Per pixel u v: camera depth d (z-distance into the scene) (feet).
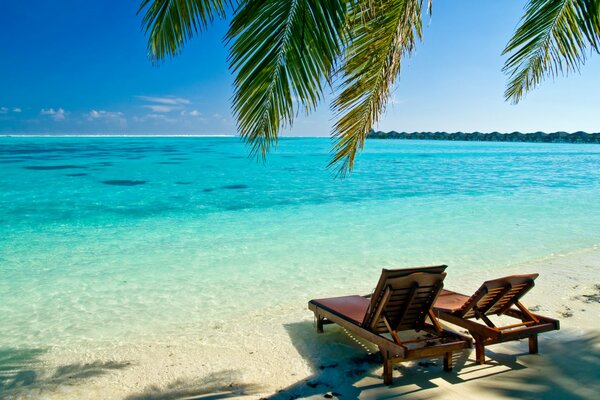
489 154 187.62
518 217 41.78
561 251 29.14
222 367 13.71
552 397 11.05
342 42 9.64
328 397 11.55
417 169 104.47
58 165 109.50
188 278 23.93
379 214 43.45
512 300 13.97
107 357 14.75
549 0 15.90
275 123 10.11
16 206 48.93
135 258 27.84
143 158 143.13
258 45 9.55
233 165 115.55
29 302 20.45
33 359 14.67
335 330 16.53
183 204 50.19
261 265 26.30
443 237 33.50
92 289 22.21
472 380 12.15
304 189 64.13
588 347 14.08
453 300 15.64
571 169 107.24
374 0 10.36
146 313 19.07
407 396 11.41
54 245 31.30
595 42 15.06
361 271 25.13
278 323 17.56
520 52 17.19
